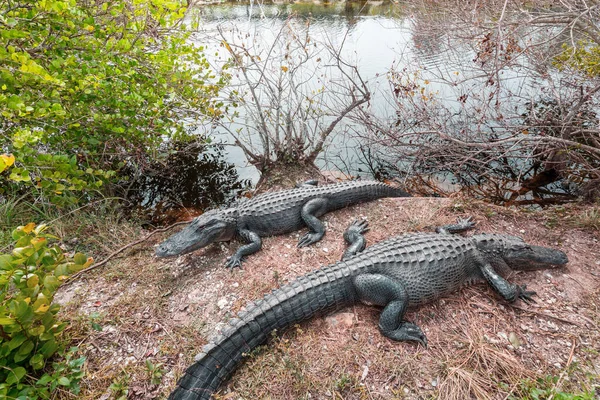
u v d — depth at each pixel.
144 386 1.22
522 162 2.61
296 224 1.86
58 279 1.13
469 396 1.14
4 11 1.57
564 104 2.19
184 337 1.37
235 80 3.16
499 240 1.57
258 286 1.55
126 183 2.41
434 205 1.96
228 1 5.65
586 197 2.22
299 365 1.24
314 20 4.55
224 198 2.43
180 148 2.76
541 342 1.29
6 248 1.69
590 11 1.85
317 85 3.14
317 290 1.36
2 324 1.06
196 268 1.67
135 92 1.94
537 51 2.30
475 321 1.38
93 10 1.89
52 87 1.55
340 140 2.96
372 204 2.02
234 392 1.19
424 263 1.42
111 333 1.38
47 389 1.17
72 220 1.95
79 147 2.05
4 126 1.72
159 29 2.14
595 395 1.12
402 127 2.60
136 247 1.83
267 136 2.51
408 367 1.23
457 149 2.32
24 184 2.03
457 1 2.57
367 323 1.38
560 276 1.54
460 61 2.99
